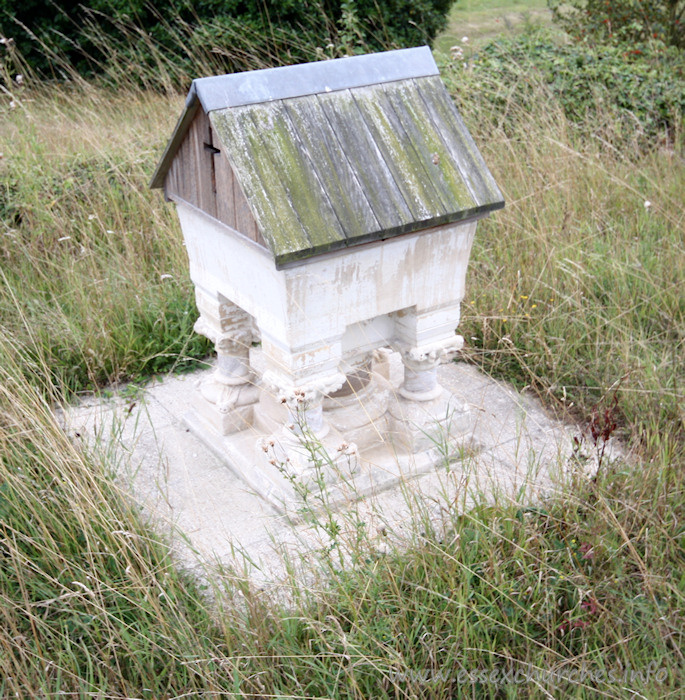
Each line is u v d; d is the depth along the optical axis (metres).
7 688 2.55
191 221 3.28
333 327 3.00
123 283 4.75
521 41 7.39
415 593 2.67
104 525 2.86
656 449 3.35
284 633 2.62
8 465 3.26
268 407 3.65
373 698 2.48
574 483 3.09
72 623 2.78
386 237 2.83
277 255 2.60
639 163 6.07
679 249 4.87
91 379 4.16
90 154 5.93
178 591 2.85
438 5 8.67
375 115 2.90
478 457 3.57
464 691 2.49
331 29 7.91
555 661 2.59
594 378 3.99
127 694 2.54
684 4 8.65
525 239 4.88
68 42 8.18
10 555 3.02
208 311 3.48
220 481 3.53
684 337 4.20
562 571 2.80
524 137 5.84
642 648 2.64
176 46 7.96
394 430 3.57
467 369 4.29
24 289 4.77
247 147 2.66
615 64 7.13
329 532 2.77
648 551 2.87
